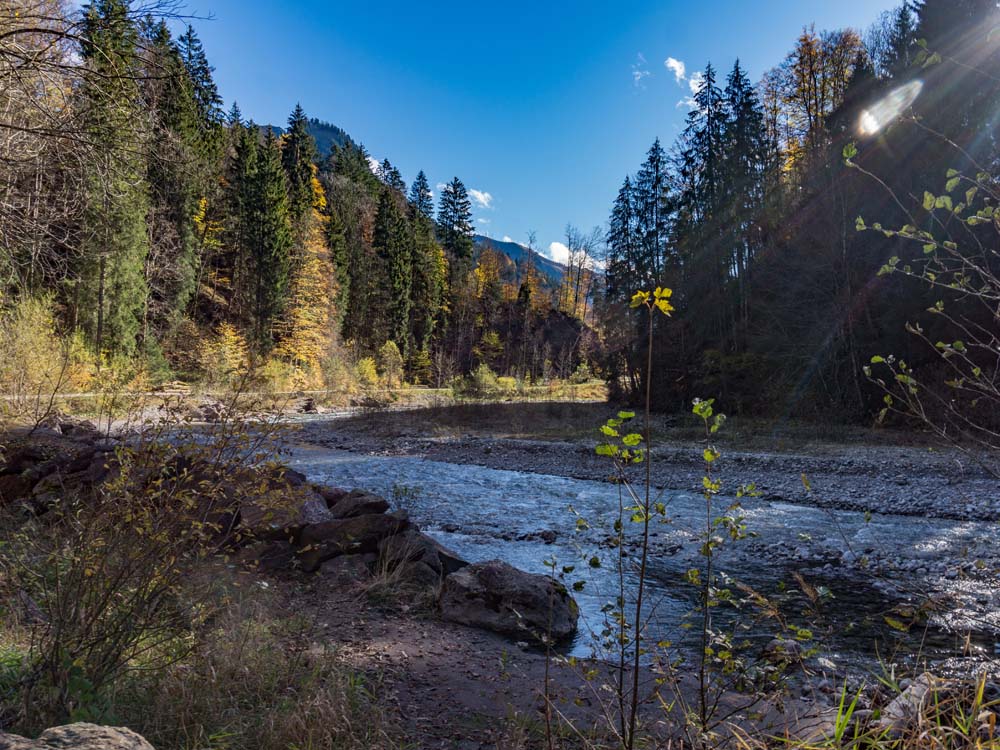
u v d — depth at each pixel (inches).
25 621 138.0
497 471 706.2
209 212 2011.6
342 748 118.2
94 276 1143.6
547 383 2182.6
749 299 1153.4
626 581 294.0
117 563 122.8
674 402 1250.6
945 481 547.5
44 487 270.7
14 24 199.0
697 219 1337.4
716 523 95.1
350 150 3823.8
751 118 1231.5
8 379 451.8
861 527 419.2
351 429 1081.4
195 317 1911.9
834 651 197.6
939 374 677.9
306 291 2095.2
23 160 220.4
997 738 79.7
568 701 156.8
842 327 925.8
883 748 86.3
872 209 907.4
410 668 175.0
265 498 144.9
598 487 597.3
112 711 105.4
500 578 232.1
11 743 64.6
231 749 111.6
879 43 1137.4
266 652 156.3
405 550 267.4
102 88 202.5
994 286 93.1
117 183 233.3
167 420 133.8
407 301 2662.4
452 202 3895.2
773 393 1007.0
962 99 743.7
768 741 111.3
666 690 164.6
